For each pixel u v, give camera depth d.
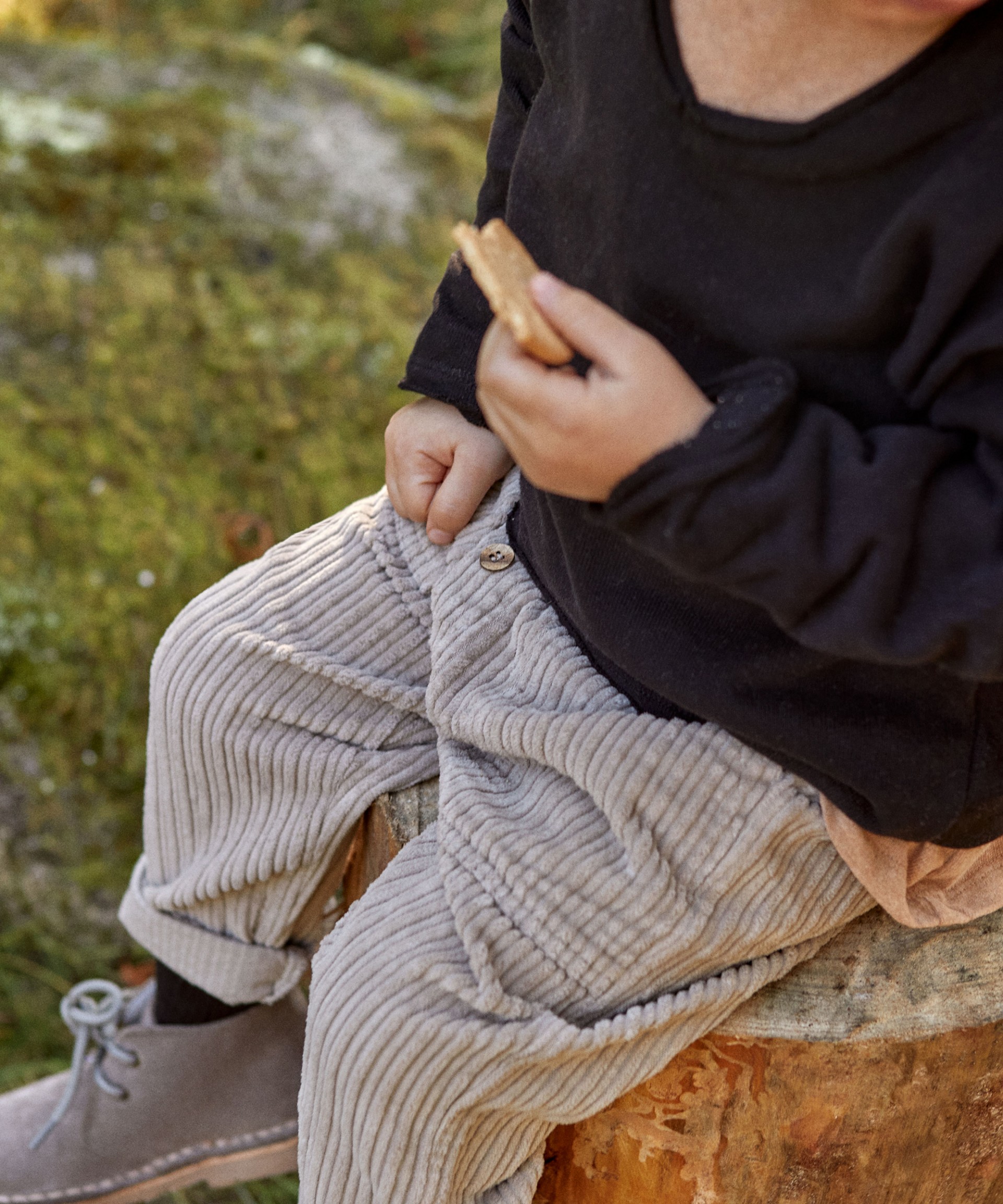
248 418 1.81
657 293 0.75
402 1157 0.82
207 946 1.08
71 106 2.07
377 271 1.98
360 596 1.02
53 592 1.66
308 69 2.24
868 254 0.68
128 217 1.95
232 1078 1.18
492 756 0.91
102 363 1.81
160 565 1.69
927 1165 0.92
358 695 1.01
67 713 1.62
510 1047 0.79
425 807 0.98
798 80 0.69
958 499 0.67
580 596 0.84
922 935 0.89
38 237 1.90
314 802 1.01
